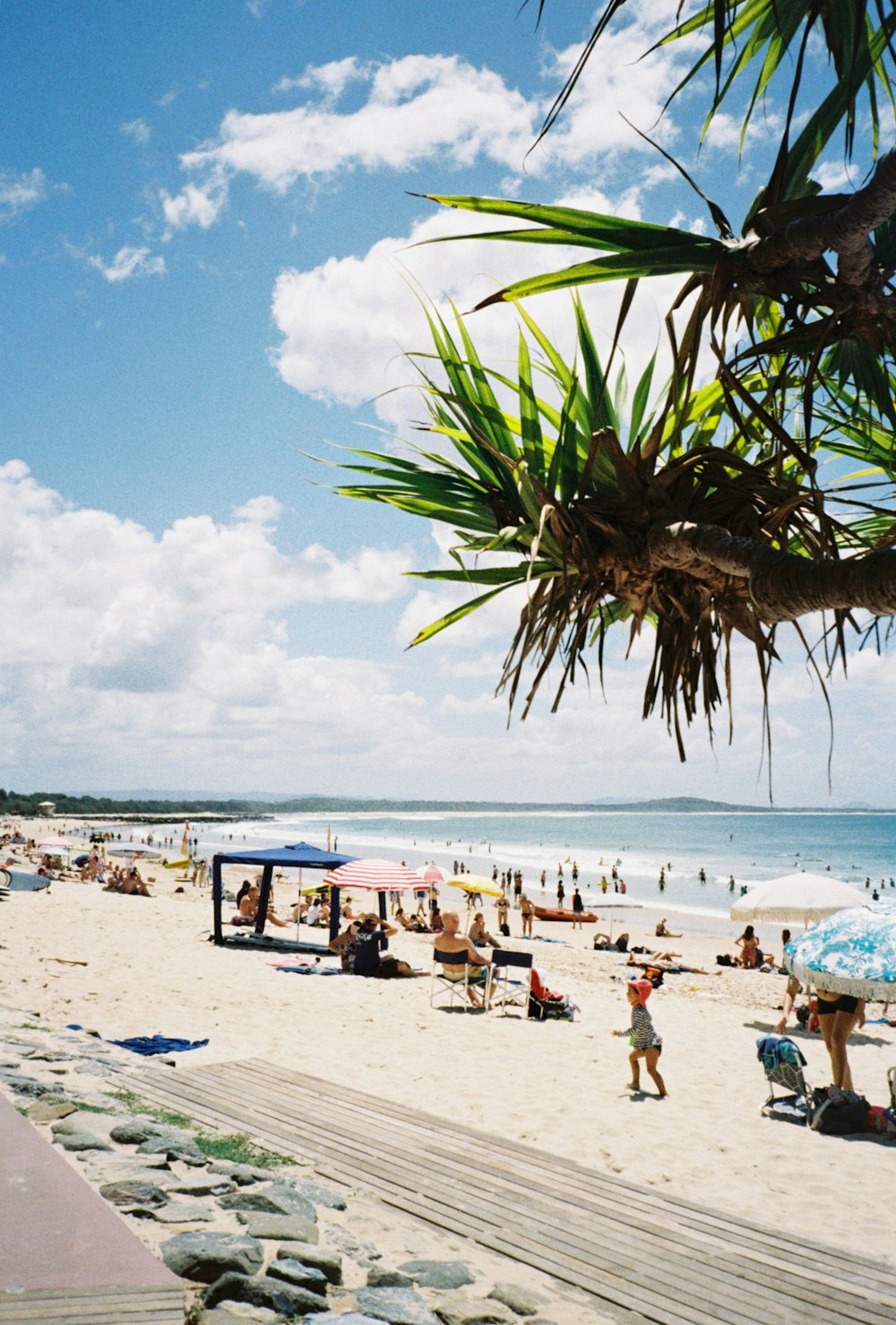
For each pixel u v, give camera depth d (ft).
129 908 80.94
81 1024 33.99
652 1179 22.06
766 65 6.77
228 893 101.04
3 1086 17.07
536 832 597.52
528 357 8.71
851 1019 27.63
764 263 6.40
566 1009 42.91
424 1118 21.59
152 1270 7.48
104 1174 12.82
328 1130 20.10
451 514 8.72
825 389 8.29
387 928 54.08
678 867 286.66
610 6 4.73
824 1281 13.73
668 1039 39.99
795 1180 22.26
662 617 8.23
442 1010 43.29
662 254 6.61
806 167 6.89
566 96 4.92
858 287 6.29
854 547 7.70
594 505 7.84
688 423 8.88
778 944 110.42
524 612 7.78
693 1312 12.56
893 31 5.68
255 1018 38.37
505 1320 11.37
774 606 5.99
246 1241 11.17
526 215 6.45
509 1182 17.51
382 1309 10.55
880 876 259.19
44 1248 7.79
